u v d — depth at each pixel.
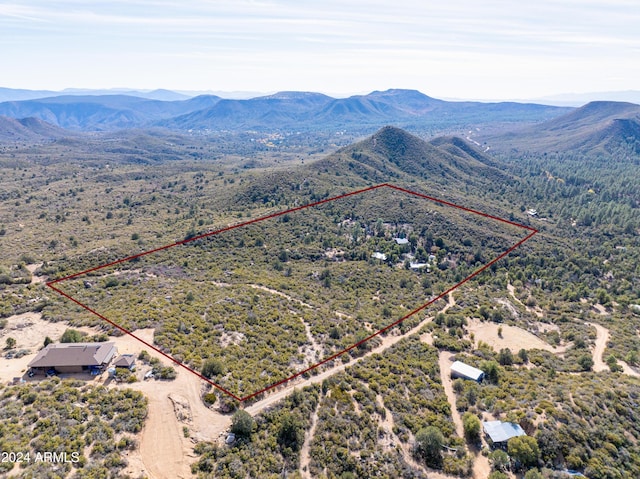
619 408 54.00
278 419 46.38
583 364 71.88
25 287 79.94
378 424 50.09
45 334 60.44
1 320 63.50
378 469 43.66
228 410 46.25
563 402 55.00
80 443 37.31
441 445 47.38
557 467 45.50
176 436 41.16
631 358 74.56
